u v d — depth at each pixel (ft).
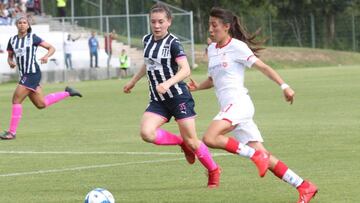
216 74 62.08
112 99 184.85
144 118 66.54
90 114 146.72
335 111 135.03
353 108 139.74
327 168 74.54
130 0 338.95
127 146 96.12
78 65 313.12
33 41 109.29
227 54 61.41
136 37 331.98
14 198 63.00
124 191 65.36
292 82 228.43
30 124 130.62
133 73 321.93
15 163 83.66
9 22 306.35
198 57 351.46
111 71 315.78
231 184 67.36
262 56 392.06
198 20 437.99
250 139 60.80
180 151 90.17
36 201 61.62
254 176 71.15
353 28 470.39
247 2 453.99
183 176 72.33
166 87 62.80
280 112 136.77
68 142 102.27
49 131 117.60
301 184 57.47
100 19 330.54
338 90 187.73
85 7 335.47
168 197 62.23
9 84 284.61
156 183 68.95
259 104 155.12
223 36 61.72
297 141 95.66
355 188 63.98
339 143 92.63
